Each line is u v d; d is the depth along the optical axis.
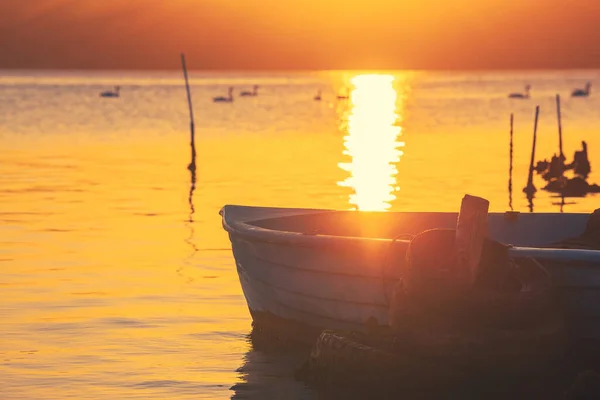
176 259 22.50
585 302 12.97
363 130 88.38
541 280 12.75
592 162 52.03
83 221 28.94
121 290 19.12
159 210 31.72
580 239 15.43
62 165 49.81
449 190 37.72
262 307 16.20
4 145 66.25
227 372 14.02
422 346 12.61
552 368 12.54
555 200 35.72
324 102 194.25
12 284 19.59
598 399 11.85
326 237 14.49
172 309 17.64
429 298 12.63
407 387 12.68
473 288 12.65
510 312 12.39
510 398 12.62
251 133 83.06
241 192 37.03
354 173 45.16
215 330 16.31
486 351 12.30
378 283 14.00
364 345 13.26
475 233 12.71
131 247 24.17
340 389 13.19
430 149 62.47
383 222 17.80
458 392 12.56
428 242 12.90
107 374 13.73
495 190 38.41
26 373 13.73
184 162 51.88
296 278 15.10
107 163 51.16
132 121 105.25
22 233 26.45
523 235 17.62
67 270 21.09
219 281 20.06
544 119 108.38
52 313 17.22
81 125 95.88
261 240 15.41
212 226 27.92
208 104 174.88
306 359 14.78
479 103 174.38
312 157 55.66
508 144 66.56
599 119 106.06
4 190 37.66
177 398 12.78
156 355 14.74
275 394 13.03
